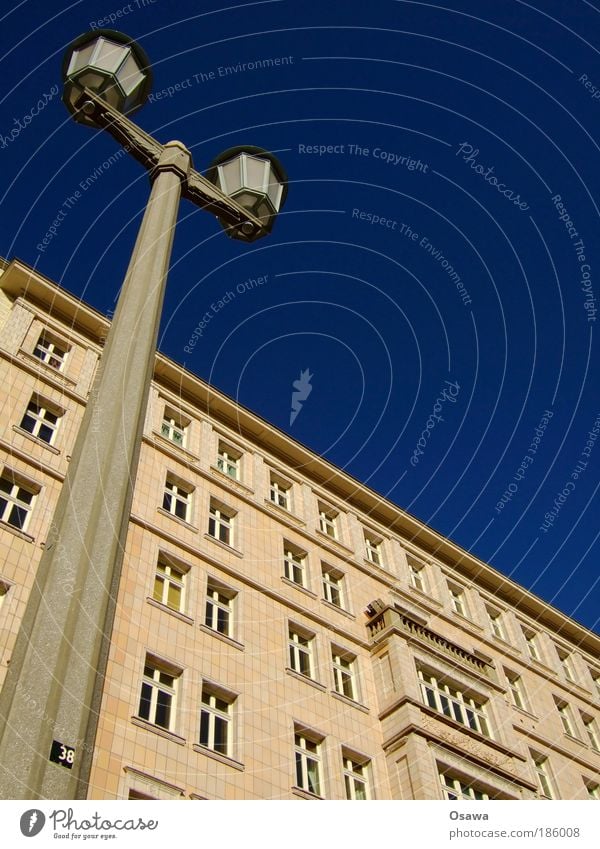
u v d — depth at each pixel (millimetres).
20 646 6371
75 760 5754
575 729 33406
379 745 23859
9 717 5742
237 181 13930
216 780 18656
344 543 31922
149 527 23984
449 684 27609
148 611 21312
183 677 20469
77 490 7203
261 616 24625
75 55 12820
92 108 12586
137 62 13016
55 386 26125
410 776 22500
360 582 30438
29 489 22188
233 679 21672
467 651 29484
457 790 23578
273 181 14219
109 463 7516
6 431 23172
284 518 29953
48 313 29000
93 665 6250
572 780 29719
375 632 27891
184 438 29891
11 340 26281
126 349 8758
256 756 20172
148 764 17688
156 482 26297
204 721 20188
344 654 26375
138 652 20031
